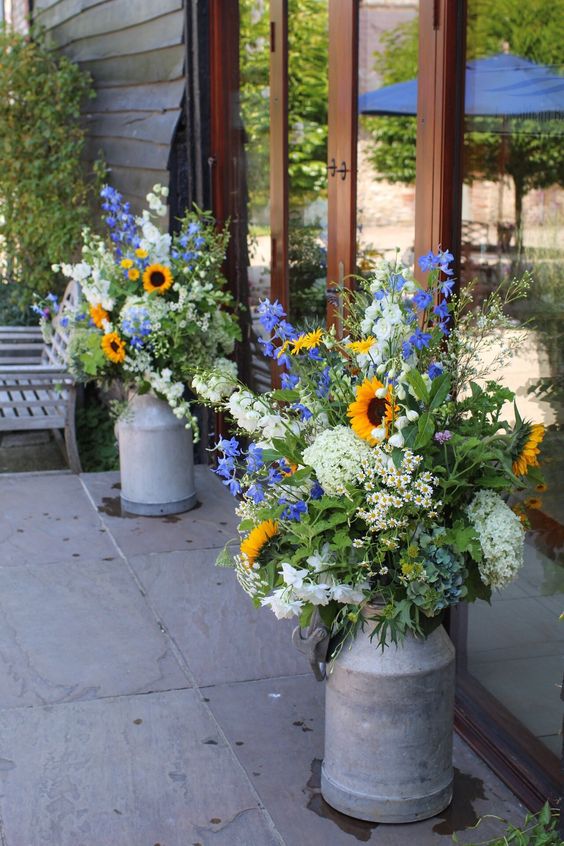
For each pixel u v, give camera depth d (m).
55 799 2.68
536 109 2.71
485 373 2.59
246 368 5.30
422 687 2.52
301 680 3.33
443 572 2.33
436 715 2.55
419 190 3.18
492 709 2.97
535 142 2.73
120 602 3.90
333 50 3.96
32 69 7.71
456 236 3.09
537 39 2.69
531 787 2.68
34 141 7.52
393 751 2.54
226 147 5.31
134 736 2.99
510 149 2.83
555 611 2.73
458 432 2.43
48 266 7.75
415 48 3.63
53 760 2.86
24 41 8.47
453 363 2.54
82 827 2.57
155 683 3.30
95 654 3.48
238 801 2.68
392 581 2.42
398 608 2.37
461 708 3.06
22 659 3.44
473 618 3.05
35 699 3.19
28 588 4.02
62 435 6.28
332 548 2.36
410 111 3.58
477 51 2.93
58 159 7.49
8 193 7.82
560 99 2.62
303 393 2.54
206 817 2.62
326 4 4.10
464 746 2.96
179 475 4.86
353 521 2.39
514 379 2.89
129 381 4.77
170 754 2.90
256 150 4.93
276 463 2.63
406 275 2.50
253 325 5.15
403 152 3.64
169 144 5.54
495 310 2.59
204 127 5.36
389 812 2.57
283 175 4.60
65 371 5.47
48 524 4.74
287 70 4.49
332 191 4.06
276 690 3.27
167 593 3.98
